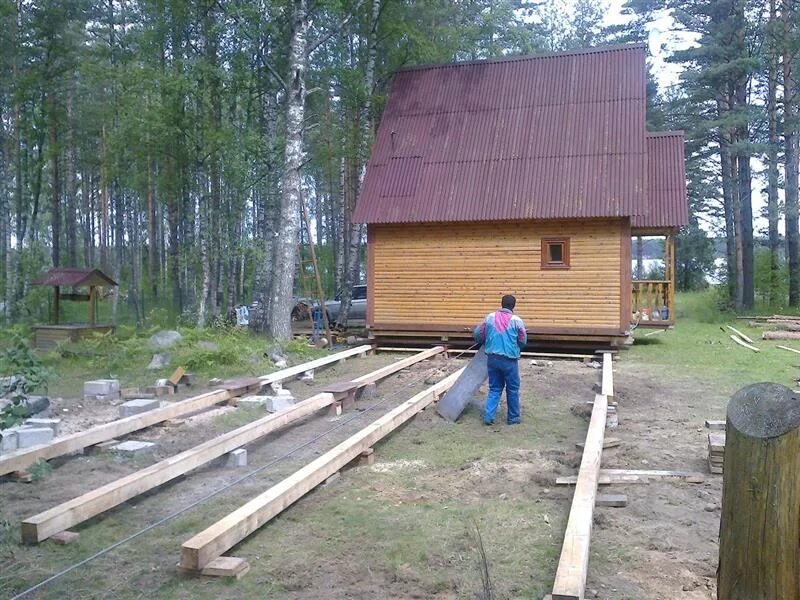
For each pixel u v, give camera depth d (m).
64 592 4.29
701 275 41.81
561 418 9.29
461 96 18.84
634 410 9.77
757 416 3.25
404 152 18.09
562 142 16.97
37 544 4.97
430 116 18.66
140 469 6.96
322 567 4.63
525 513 5.61
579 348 16.72
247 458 7.35
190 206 22.75
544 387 11.66
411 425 8.88
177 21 18.91
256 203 32.78
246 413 9.31
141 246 44.12
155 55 19.53
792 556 3.18
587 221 16.05
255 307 19.25
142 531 5.26
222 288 29.30
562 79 18.27
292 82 16.30
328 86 21.67
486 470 6.81
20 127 24.77
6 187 25.81
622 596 4.19
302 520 5.48
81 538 5.14
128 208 42.31
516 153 17.14
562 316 16.22
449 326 17.00
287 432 8.53
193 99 19.23
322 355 15.38
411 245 17.36
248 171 19.05
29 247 23.92
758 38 29.70
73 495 6.10
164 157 20.95
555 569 4.57
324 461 6.37
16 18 22.66
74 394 10.79
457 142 17.86
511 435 8.36
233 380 11.05
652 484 6.35
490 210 16.31
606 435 8.20
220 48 19.20
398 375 12.87
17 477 6.50
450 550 4.88
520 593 4.23
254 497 6.04
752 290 28.50
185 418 9.07
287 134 16.33
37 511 5.71
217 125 19.42
